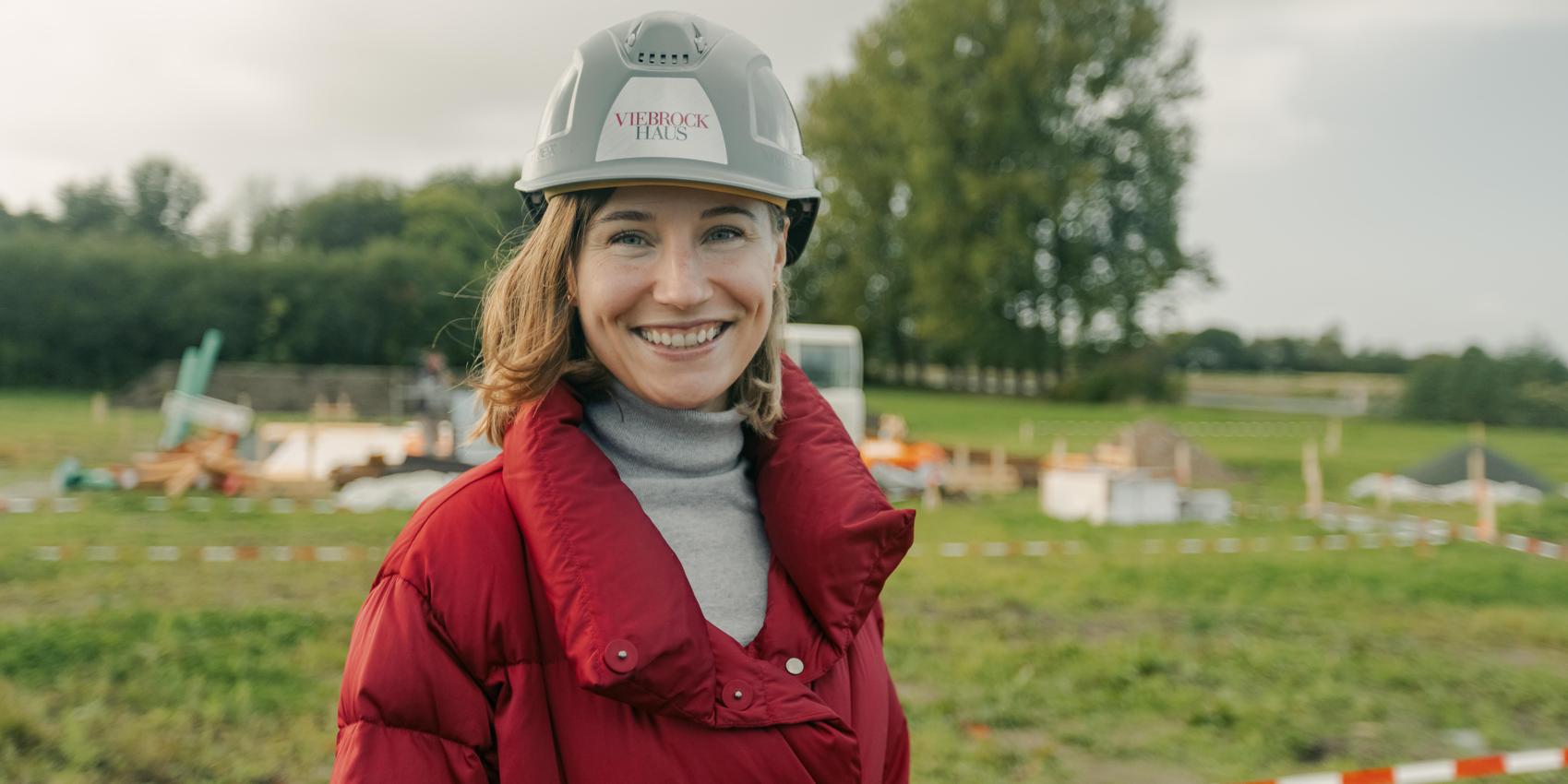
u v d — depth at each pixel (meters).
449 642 1.03
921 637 6.79
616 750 1.02
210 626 6.41
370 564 8.63
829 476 1.21
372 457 12.84
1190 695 5.80
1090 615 7.62
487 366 1.18
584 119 1.07
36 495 12.02
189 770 4.39
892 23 49.50
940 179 41.31
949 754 4.86
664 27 1.10
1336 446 23.42
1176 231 43.19
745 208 1.10
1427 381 35.94
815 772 1.06
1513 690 6.09
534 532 1.04
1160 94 42.78
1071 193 40.09
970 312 42.34
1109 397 43.09
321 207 62.81
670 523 1.16
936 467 14.96
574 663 1.00
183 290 36.81
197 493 12.61
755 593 1.18
